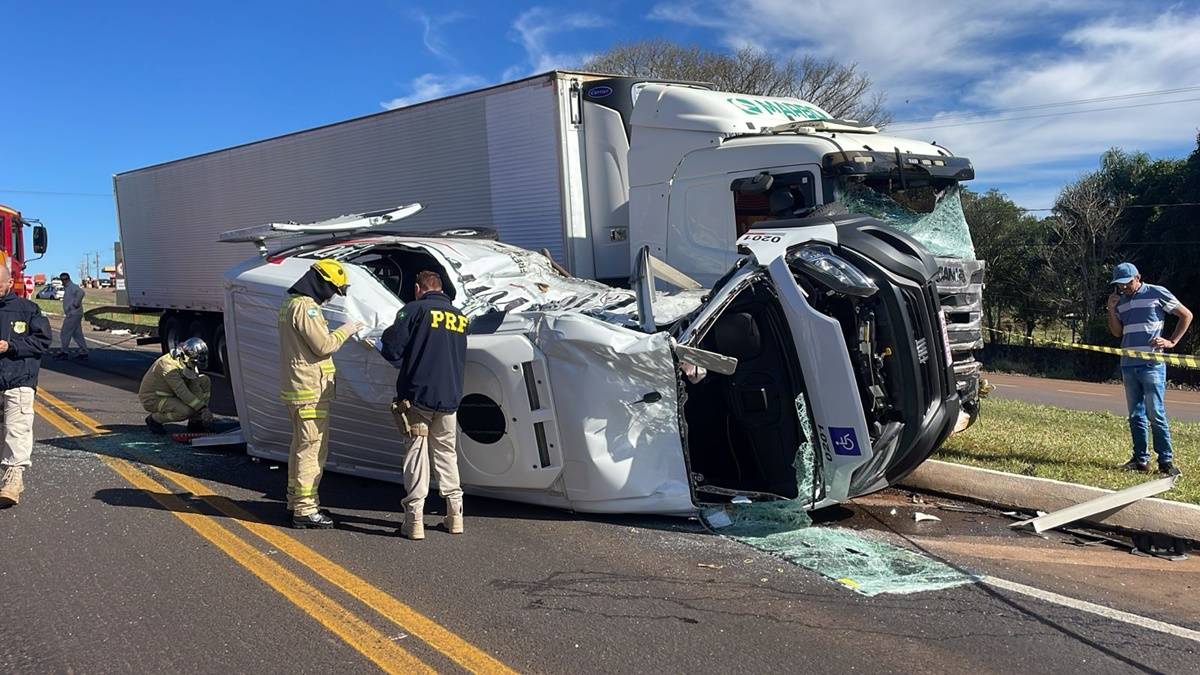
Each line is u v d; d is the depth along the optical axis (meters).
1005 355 30.61
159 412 7.95
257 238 7.24
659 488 5.13
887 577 4.37
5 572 4.43
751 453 5.64
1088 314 31.69
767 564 4.55
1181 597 4.12
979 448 6.98
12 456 5.55
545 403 5.19
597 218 8.69
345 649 3.54
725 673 3.33
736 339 5.28
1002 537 5.08
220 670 3.37
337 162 11.16
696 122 7.68
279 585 4.24
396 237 7.32
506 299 6.51
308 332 5.02
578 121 8.66
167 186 14.59
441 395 4.87
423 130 9.99
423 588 4.21
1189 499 5.24
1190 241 29.81
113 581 4.30
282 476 6.47
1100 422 8.98
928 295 5.08
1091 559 4.68
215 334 13.55
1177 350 29.58
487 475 5.43
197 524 5.24
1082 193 33.12
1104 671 3.36
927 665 3.40
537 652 3.51
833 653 3.50
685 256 7.81
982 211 36.81
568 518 5.34
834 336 4.76
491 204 9.30
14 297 5.54
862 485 5.27
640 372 5.03
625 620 3.83
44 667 3.40
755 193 7.20
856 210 6.89
